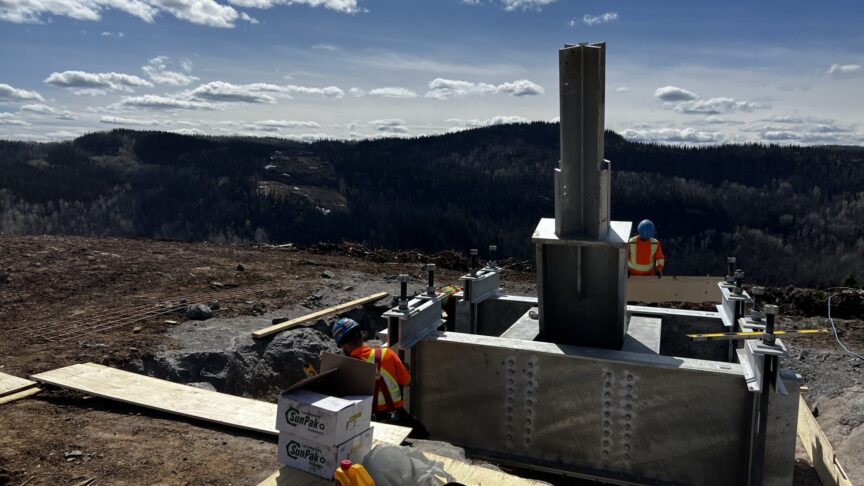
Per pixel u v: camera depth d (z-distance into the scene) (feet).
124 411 14.85
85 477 11.49
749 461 14.65
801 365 25.08
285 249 47.75
